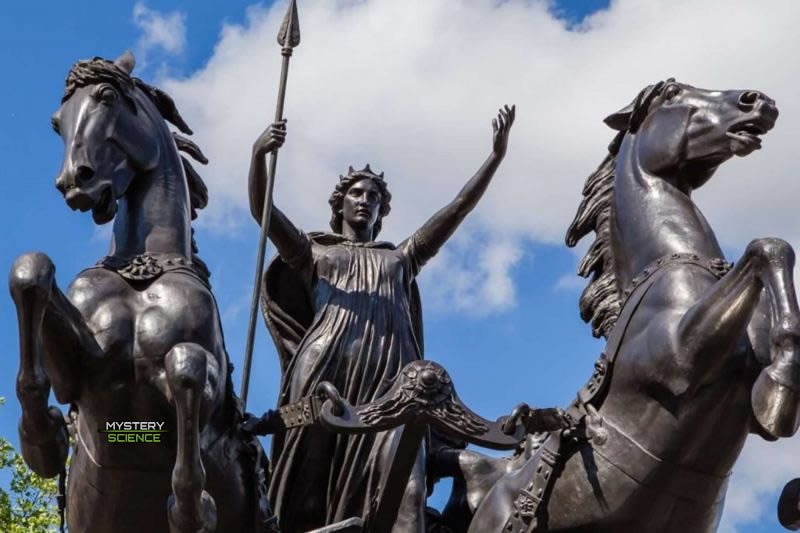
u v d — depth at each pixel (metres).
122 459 13.59
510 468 16.05
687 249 15.01
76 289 13.78
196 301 13.82
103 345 13.52
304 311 16.80
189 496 12.93
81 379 13.54
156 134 14.55
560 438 14.78
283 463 15.90
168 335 13.59
